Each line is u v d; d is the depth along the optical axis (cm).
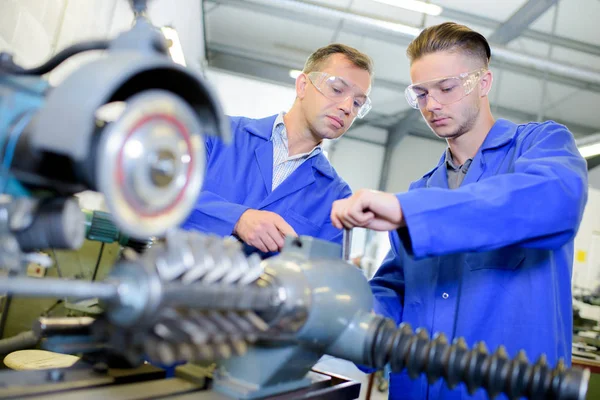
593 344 285
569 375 53
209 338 43
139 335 42
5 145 40
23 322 149
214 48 646
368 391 263
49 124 36
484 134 112
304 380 70
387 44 569
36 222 43
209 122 47
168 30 162
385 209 67
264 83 554
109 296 40
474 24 487
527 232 70
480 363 56
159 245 45
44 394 52
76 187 45
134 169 38
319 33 570
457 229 67
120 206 38
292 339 60
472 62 104
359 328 65
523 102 630
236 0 518
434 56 104
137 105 39
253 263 53
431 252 67
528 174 75
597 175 653
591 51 484
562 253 99
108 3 220
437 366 58
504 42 495
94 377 59
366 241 685
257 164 147
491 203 68
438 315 103
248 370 62
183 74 42
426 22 498
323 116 142
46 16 164
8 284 35
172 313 41
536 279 94
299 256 67
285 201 144
